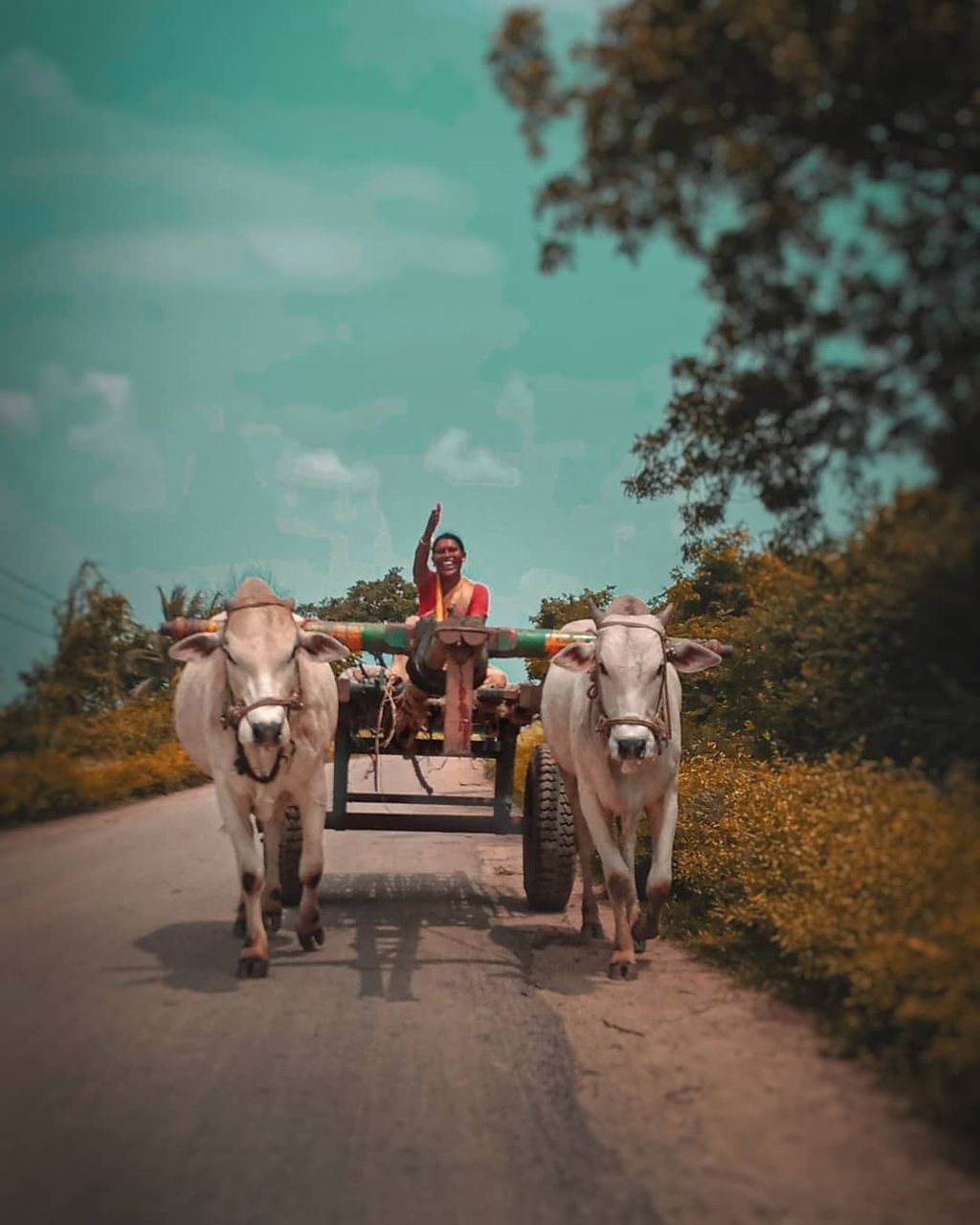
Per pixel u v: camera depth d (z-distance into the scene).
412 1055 4.54
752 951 5.86
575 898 8.41
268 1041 4.59
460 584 7.13
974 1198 3.16
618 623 5.73
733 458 4.26
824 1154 3.48
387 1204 3.21
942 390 3.54
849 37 3.33
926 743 4.97
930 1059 3.69
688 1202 3.23
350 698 7.58
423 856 10.98
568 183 3.69
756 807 6.36
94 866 4.93
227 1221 3.06
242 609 5.61
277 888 6.75
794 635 6.56
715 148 3.52
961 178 3.56
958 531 3.86
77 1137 3.45
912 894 4.19
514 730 7.83
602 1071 4.36
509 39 3.58
